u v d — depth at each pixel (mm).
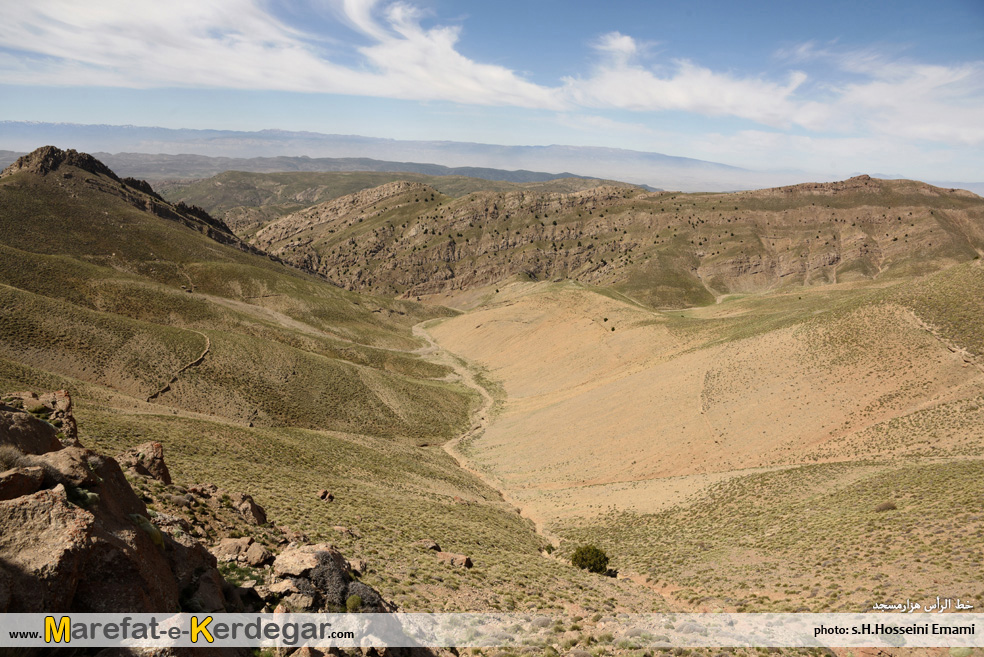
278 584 15484
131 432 40188
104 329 77438
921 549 25562
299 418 80688
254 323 124812
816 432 57125
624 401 81188
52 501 10648
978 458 40312
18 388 48500
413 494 50375
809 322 76750
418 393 102938
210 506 22875
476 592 24031
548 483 64500
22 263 104438
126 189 189500
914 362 59062
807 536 32969
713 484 50938
